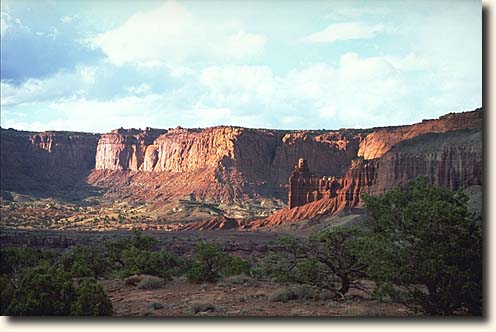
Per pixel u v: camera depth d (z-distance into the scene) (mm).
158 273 41375
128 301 28656
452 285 19594
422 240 20281
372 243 21547
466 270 19797
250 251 80375
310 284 28297
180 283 39469
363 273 27797
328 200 153625
